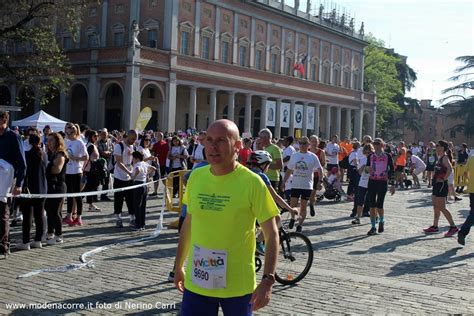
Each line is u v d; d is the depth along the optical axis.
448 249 12.16
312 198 16.48
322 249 11.56
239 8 55.50
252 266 4.06
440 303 7.78
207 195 4.03
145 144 14.72
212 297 3.96
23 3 34.19
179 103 52.97
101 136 18.59
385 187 13.94
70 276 8.38
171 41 47.50
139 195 12.70
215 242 3.97
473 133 80.94
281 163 12.95
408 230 14.84
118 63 42.97
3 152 9.23
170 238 11.89
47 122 27.47
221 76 51.59
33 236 11.43
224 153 3.97
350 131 74.94
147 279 8.37
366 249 11.78
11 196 9.38
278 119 60.06
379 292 8.23
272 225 4.02
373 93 79.06
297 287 8.33
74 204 13.13
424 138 109.12
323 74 69.56
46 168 10.86
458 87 83.75
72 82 45.94
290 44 63.41
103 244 10.98
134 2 49.09
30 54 36.44
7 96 52.91
